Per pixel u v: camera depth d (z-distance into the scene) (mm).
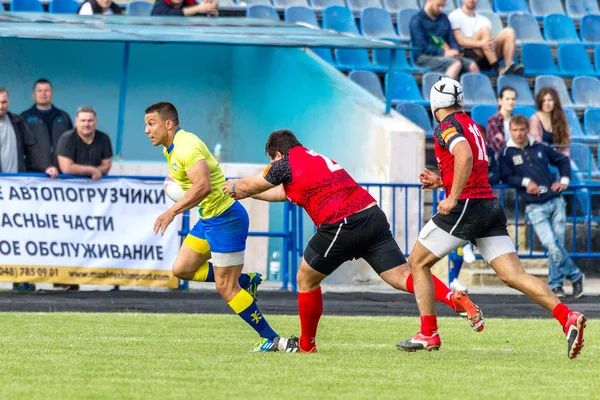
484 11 54594
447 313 29500
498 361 19422
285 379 16828
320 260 19969
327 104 44344
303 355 19984
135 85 50719
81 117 34531
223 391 15562
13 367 17922
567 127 41562
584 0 57969
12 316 26500
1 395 15023
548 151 36125
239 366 18297
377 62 50531
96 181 34000
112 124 50531
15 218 33469
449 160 19875
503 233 20078
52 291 34156
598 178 44562
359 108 42094
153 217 34406
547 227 35406
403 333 24266
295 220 36188
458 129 19594
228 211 20859
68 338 22312
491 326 26109
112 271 34156
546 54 51906
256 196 21016
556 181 38781
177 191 22000
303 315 20297
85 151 34656
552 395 15617
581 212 40781
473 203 19688
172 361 18875
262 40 40656
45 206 33656
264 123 49156
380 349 21219
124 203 34188
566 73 51844
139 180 34219
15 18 43438
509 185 36156
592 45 54125
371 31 52344
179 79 51312
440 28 48750
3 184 33406
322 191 19844
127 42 40531
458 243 19891
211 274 22281
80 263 33906
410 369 18172
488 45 49219
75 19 44312
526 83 49500
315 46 40531
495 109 46312
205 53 51594
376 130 40719
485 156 19906
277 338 20578
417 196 38844
